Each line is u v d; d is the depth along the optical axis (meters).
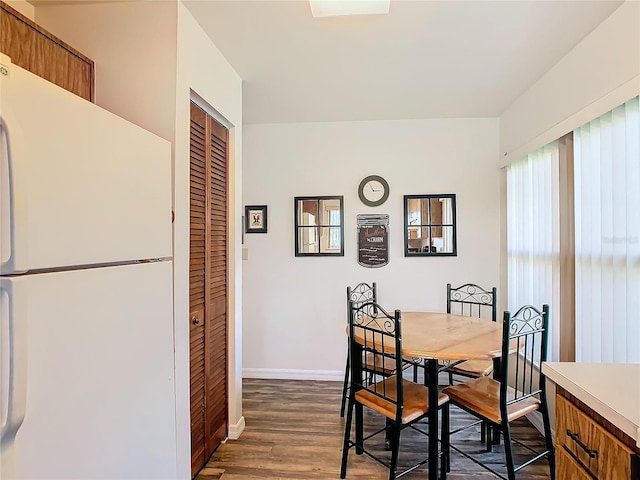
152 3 1.64
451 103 2.93
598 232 1.89
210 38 1.96
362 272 3.35
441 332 2.18
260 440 2.32
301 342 3.41
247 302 3.46
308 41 1.99
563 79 2.18
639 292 1.62
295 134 3.41
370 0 1.62
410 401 1.87
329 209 3.38
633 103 1.64
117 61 1.64
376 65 2.28
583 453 1.06
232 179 2.35
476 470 2.02
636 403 0.94
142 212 1.20
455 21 1.81
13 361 0.71
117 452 1.06
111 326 1.04
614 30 1.73
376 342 1.97
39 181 0.79
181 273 1.64
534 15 1.76
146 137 1.23
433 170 3.31
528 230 2.71
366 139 3.36
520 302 2.84
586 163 1.98
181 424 1.63
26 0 1.63
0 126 0.71
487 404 1.84
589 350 1.95
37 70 1.31
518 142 2.84
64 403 0.87
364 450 2.03
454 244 3.28
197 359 1.93
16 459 0.75
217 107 2.06
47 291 0.82
